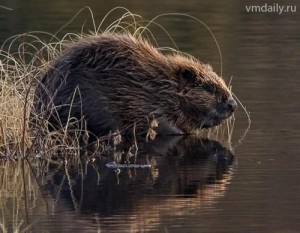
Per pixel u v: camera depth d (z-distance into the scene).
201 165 18.66
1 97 20.45
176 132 22.45
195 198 16.03
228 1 41.00
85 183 17.28
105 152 20.20
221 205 15.56
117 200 15.99
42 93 21.34
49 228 14.42
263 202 15.66
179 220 14.72
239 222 14.54
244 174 17.69
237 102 24.14
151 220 14.73
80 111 21.30
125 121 21.70
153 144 21.19
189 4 40.38
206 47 32.38
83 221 14.77
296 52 31.52
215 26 36.31
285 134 21.17
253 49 32.03
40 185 17.22
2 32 33.66
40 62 24.52
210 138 21.77
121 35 22.38
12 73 23.02
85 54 21.64
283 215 14.88
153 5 39.81
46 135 19.94
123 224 14.54
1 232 14.34
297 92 25.36
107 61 21.67
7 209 15.59
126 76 21.73
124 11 38.31
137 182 17.27
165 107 22.11
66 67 21.52
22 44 23.61
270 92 25.38
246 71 28.27
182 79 22.33
